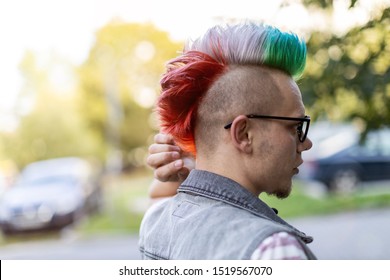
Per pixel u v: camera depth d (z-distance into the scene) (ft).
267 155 3.84
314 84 8.03
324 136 37.01
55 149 76.64
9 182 51.34
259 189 3.95
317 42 7.68
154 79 54.08
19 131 76.33
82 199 34.60
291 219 30.89
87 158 77.25
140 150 84.69
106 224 34.99
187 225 3.91
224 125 3.88
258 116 3.82
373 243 23.25
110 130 69.92
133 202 44.65
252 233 3.48
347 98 8.30
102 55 62.23
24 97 76.02
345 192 35.83
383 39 7.06
